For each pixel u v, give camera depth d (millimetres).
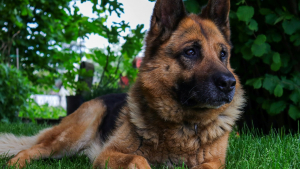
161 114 2988
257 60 4676
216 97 2859
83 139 3877
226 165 3041
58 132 3775
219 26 3529
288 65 4586
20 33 8492
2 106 7184
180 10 3213
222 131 3057
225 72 2867
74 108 7559
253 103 5344
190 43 3033
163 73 3037
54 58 9078
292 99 4133
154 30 3227
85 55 9141
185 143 2938
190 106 2961
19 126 5773
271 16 4312
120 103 3963
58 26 9117
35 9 8578
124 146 3023
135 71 8656
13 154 3676
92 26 8117
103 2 6438
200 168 2650
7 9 7930
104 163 2801
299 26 4184
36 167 2811
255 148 3424
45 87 9320
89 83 8281
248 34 4504
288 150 3156
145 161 2654
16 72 7430
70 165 3031
